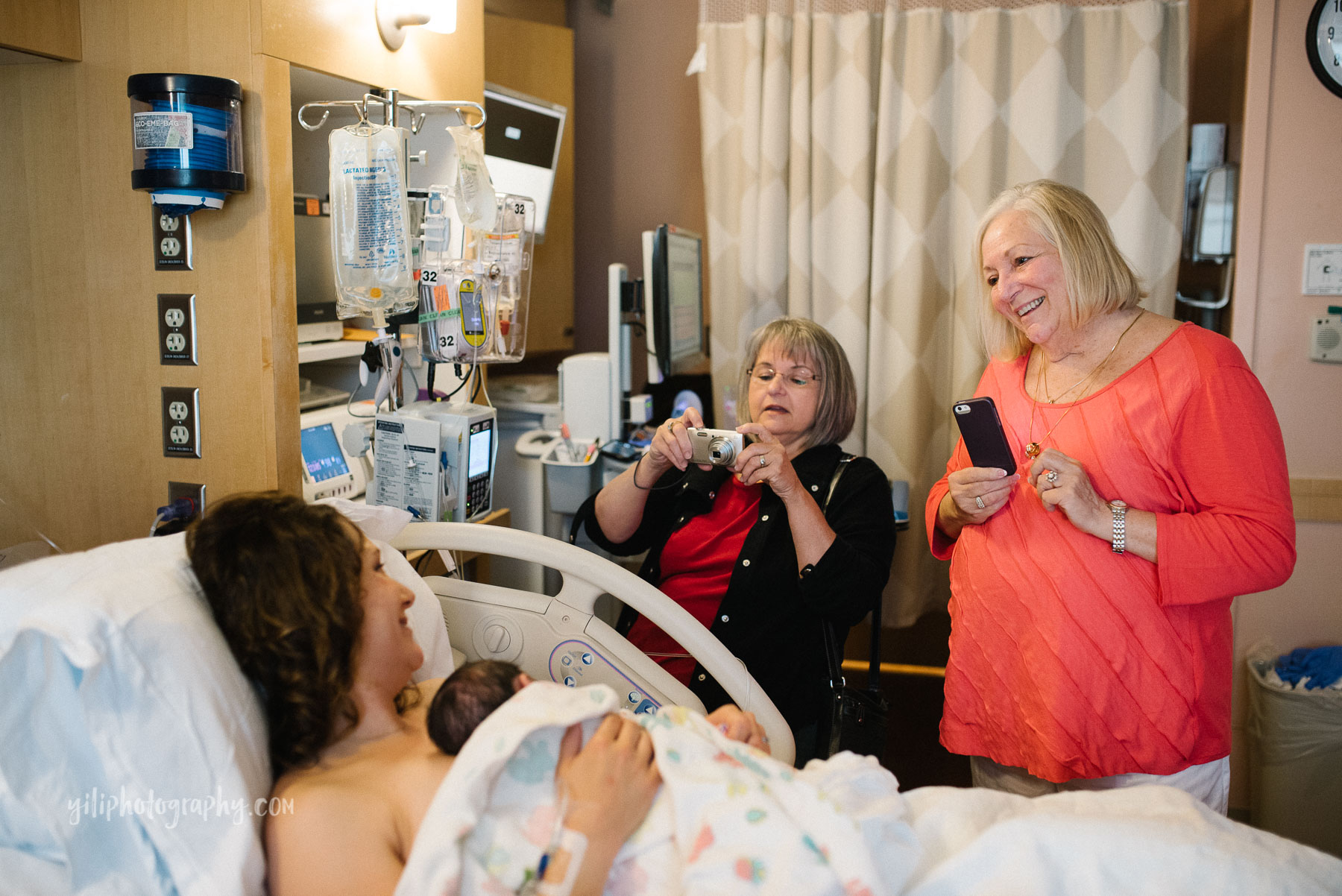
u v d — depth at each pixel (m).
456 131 1.61
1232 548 1.20
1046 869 0.93
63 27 1.48
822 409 1.79
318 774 1.01
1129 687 1.29
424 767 1.01
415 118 1.71
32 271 1.60
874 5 2.52
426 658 1.32
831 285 2.62
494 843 0.91
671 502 1.86
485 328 1.70
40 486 1.65
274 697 1.00
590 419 2.51
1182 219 2.47
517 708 0.97
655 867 0.93
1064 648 1.32
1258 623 2.21
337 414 1.96
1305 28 2.09
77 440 1.62
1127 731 1.30
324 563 1.01
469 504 1.74
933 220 2.55
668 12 3.08
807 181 2.59
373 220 1.59
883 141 2.53
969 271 2.54
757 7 2.59
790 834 0.90
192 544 1.03
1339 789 2.02
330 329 1.96
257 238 1.48
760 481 1.58
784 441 1.81
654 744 1.00
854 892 0.86
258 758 0.99
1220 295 2.55
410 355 2.07
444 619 1.42
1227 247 2.42
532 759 0.95
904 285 2.56
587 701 1.01
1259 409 1.23
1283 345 2.18
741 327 2.69
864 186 2.55
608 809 0.92
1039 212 1.35
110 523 1.63
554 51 2.90
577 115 3.19
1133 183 2.44
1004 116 2.51
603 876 0.91
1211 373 1.25
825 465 1.77
